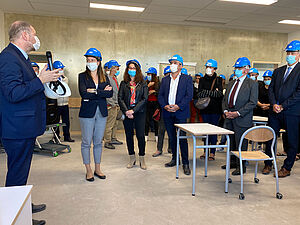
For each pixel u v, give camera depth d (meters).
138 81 3.47
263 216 2.33
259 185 3.10
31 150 2.11
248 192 2.88
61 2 5.35
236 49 7.75
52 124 4.68
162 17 6.48
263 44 7.98
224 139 4.91
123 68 7.03
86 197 2.70
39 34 6.41
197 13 6.08
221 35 7.60
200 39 7.46
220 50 7.63
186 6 5.55
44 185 3.02
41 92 2.13
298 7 5.50
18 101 1.86
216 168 3.76
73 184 3.06
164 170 3.62
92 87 3.04
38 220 2.19
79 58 6.71
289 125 3.28
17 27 1.94
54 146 4.54
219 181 3.22
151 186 3.02
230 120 3.60
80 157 4.30
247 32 7.80
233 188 2.99
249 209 2.47
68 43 6.61
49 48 6.50
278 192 2.74
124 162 3.99
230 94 3.57
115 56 6.94
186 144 3.46
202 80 4.15
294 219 2.29
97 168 3.31
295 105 3.20
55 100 4.68
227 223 2.20
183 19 6.64
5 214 1.00
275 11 5.83
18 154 1.99
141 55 7.11
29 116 1.97
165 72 4.98
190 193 2.83
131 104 3.46
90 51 2.98
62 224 2.15
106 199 2.65
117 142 5.36
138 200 2.63
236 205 2.55
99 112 3.12
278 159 4.32
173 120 3.68
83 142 3.13
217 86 4.07
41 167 3.73
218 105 4.10
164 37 7.22
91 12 6.10
